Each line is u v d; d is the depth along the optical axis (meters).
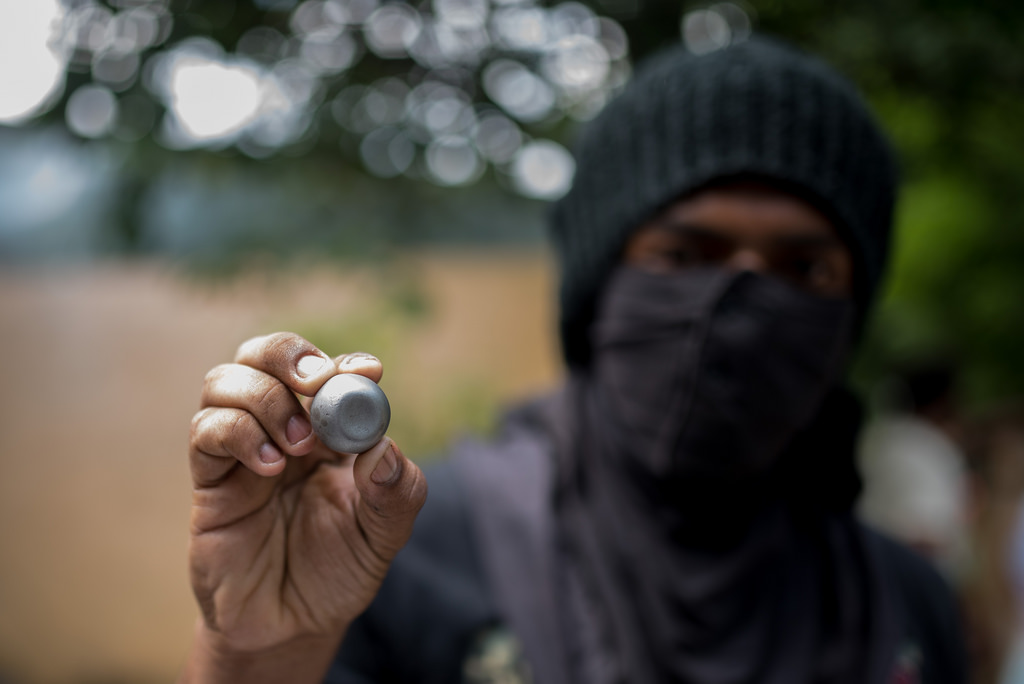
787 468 0.65
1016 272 1.46
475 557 0.60
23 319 2.28
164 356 2.24
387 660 0.57
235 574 0.44
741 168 0.59
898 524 1.28
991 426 1.26
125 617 2.16
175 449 2.24
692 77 0.61
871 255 0.63
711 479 0.60
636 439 0.61
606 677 0.56
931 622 0.64
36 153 0.92
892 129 0.96
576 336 0.69
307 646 0.46
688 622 0.58
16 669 2.05
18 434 2.28
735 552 0.59
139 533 2.22
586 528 0.60
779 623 0.60
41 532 2.23
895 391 1.37
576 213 0.66
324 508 0.45
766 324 0.59
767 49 0.63
